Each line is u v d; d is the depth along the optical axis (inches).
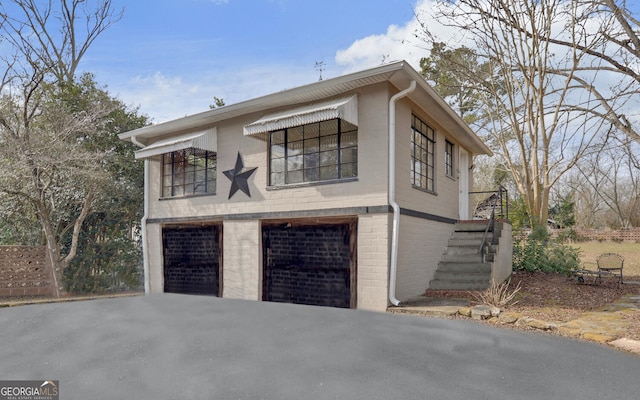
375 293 340.8
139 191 626.8
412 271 378.9
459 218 540.4
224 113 430.9
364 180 354.3
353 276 365.4
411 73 331.0
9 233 553.0
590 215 1546.5
